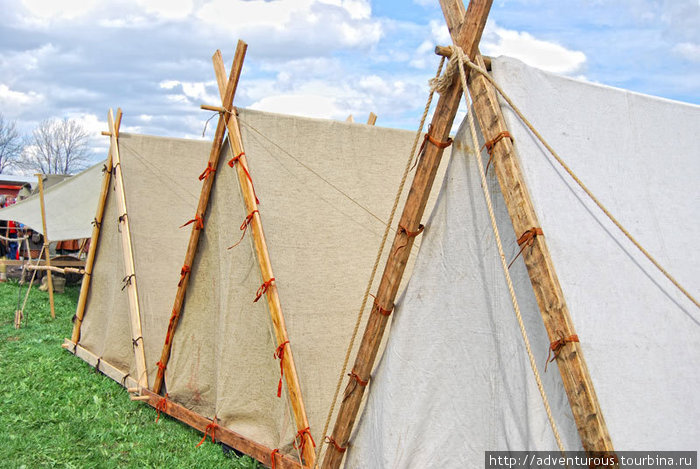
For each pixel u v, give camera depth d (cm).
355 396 428
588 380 296
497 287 356
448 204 386
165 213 870
